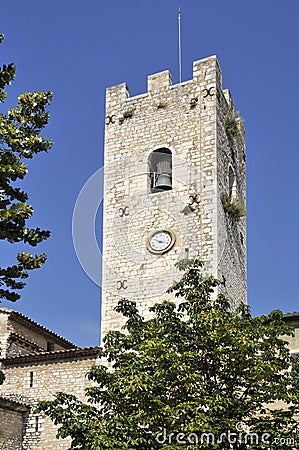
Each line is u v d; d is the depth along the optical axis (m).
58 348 46.22
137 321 27.81
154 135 41.84
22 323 42.00
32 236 21.89
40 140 22.03
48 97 22.67
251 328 26.19
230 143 43.09
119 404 25.23
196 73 42.06
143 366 24.92
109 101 43.88
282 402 30.41
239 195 43.28
